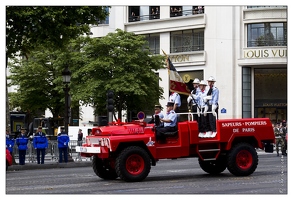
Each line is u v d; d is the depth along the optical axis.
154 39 52.06
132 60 42.09
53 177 19.73
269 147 18.48
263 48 47.31
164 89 50.72
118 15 52.78
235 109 48.12
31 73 49.56
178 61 50.41
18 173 23.06
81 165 28.25
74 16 28.31
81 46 43.31
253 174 18.47
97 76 41.91
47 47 29.56
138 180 16.48
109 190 14.57
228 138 17.50
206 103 17.80
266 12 47.44
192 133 17.16
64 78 30.08
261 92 48.62
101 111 43.69
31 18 27.08
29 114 54.00
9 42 27.56
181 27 50.22
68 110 31.50
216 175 18.42
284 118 48.59
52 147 30.66
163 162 28.78
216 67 48.56
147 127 16.91
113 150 16.23
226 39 48.22
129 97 42.69
